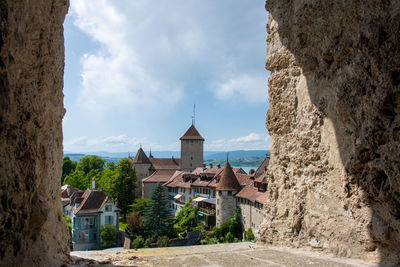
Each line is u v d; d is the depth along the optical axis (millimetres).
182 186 50281
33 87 2361
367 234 3057
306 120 4020
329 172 3598
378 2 2893
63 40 3141
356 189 3207
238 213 34562
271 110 4691
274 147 4617
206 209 39094
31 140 2334
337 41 3477
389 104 2787
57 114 2977
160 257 3230
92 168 68000
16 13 2033
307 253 3537
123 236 34719
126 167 51938
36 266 2283
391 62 2732
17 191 2072
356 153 3178
